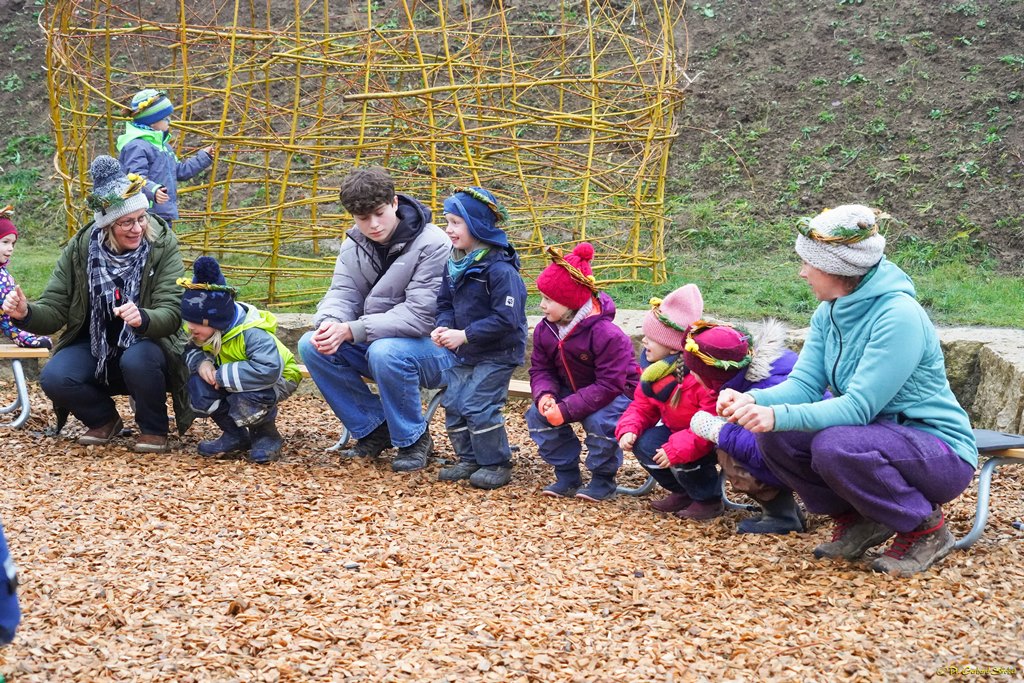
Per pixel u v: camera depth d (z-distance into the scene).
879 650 3.33
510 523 4.66
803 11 11.26
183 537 4.36
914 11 10.83
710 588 3.88
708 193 9.84
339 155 10.48
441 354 5.50
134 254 5.58
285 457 5.75
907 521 3.88
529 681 3.16
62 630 3.43
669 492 5.29
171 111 7.68
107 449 5.78
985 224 8.69
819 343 4.13
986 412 6.21
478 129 7.86
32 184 11.09
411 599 3.75
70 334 5.75
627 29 11.41
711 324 4.35
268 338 5.48
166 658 3.24
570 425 5.16
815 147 9.92
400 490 5.14
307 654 3.28
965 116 9.72
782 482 4.36
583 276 4.86
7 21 13.11
